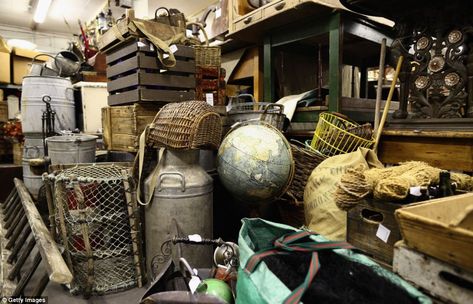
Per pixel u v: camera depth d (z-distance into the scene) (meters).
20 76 4.33
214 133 1.88
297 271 1.01
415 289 0.86
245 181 1.85
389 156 2.01
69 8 5.99
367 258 1.05
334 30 2.23
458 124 1.71
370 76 4.18
